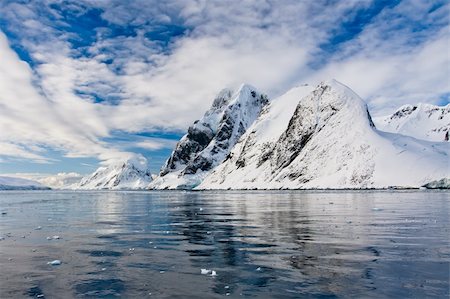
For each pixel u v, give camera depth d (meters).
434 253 17.28
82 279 13.90
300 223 29.88
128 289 12.66
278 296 11.68
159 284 13.16
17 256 17.97
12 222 33.88
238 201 69.69
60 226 30.23
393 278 13.30
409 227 26.11
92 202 77.06
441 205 47.16
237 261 16.42
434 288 12.16
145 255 18.00
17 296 12.08
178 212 44.41
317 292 11.97
